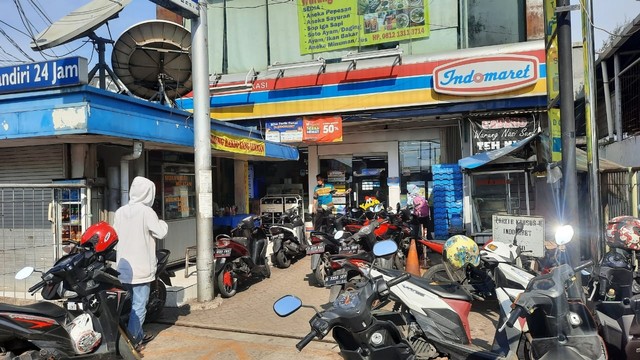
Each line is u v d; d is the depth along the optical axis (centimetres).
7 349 393
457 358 396
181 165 960
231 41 1412
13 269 738
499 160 862
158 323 615
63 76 592
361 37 1284
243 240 816
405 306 418
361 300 333
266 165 1498
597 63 1043
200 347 528
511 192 945
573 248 526
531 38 1162
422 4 1237
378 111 1220
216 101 1317
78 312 451
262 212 1412
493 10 1209
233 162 1238
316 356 491
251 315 639
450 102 1146
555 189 636
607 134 1063
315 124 1244
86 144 734
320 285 795
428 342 406
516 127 1126
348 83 1217
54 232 710
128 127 652
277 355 497
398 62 1179
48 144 745
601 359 342
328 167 1406
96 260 464
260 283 829
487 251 557
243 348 521
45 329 393
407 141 1314
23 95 616
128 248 511
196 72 688
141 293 514
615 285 426
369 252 706
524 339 399
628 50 945
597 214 533
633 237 436
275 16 1373
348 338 345
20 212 745
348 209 1221
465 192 993
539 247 582
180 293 688
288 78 1265
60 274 434
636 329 399
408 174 1317
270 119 1289
